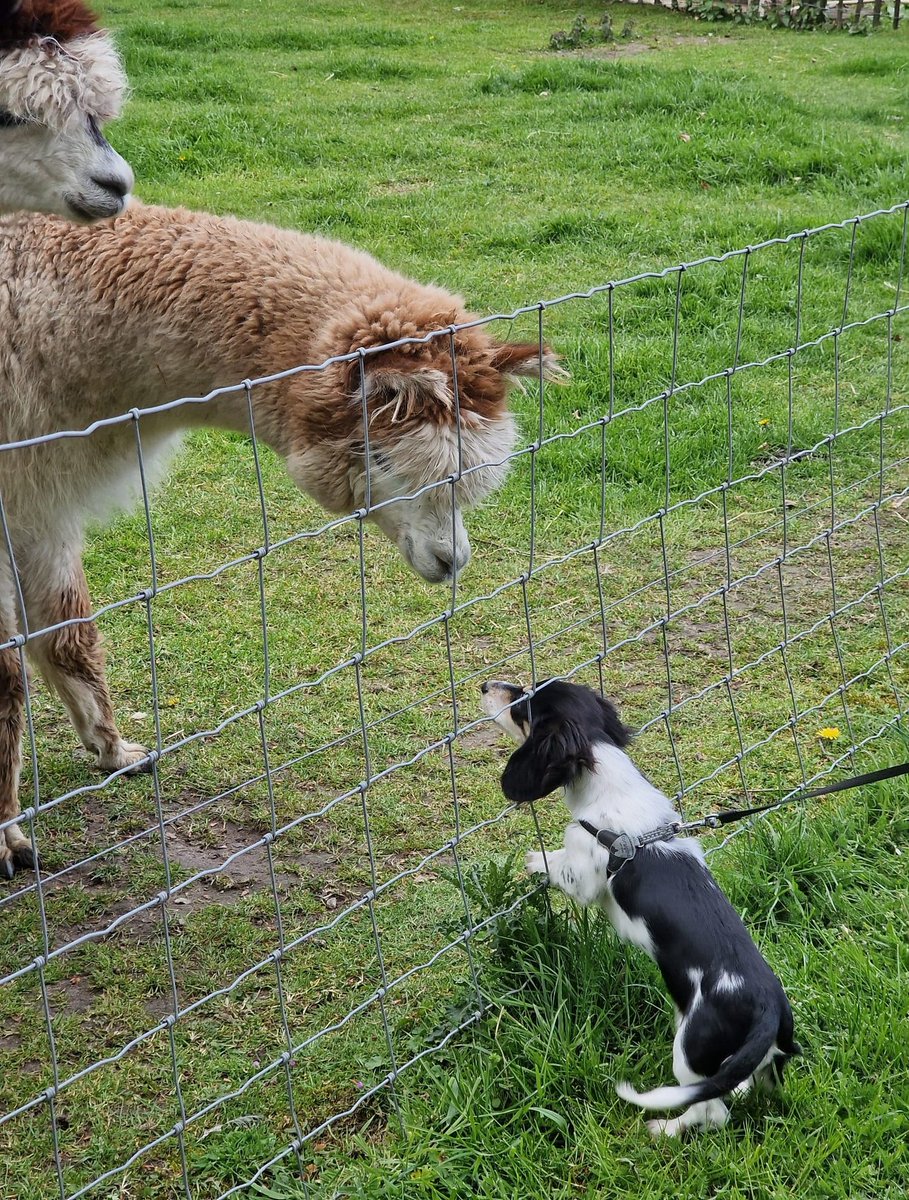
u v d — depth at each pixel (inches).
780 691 177.3
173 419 142.1
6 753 147.2
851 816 144.9
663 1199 98.2
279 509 232.5
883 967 121.4
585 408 255.9
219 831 153.3
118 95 125.7
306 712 175.2
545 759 117.1
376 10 721.0
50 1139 109.6
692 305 296.8
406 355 126.8
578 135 437.7
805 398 260.2
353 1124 110.0
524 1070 108.3
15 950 134.5
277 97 486.6
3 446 77.5
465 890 125.1
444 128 450.3
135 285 131.4
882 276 315.9
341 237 346.3
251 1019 123.3
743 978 102.0
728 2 703.1
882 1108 104.1
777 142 411.5
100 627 194.9
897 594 201.6
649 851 111.7
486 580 207.6
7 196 126.1
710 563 211.9
